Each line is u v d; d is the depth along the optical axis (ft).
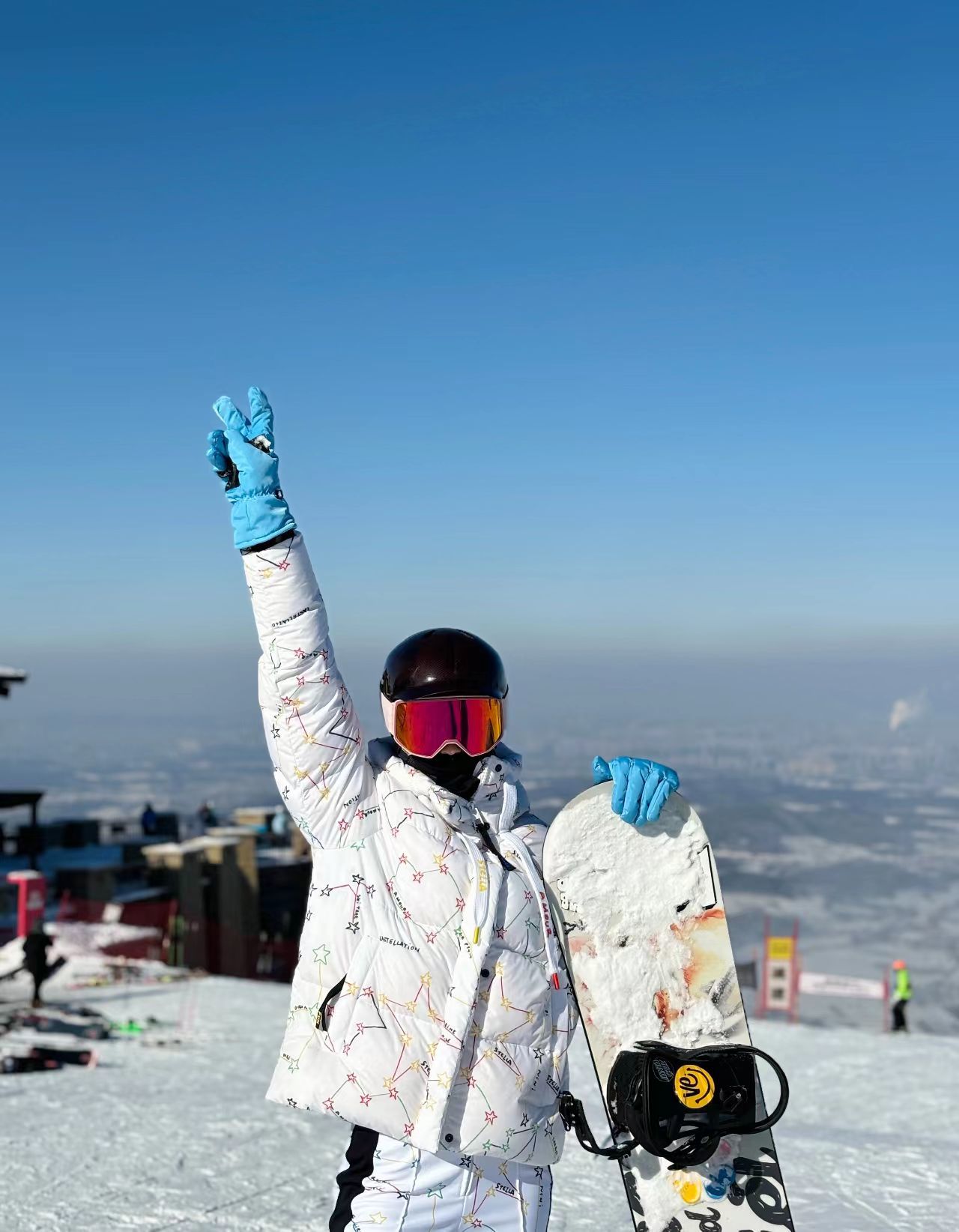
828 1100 26.27
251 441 7.10
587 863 8.32
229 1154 17.34
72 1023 36.70
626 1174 8.29
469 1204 6.81
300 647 6.95
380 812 7.18
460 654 7.36
